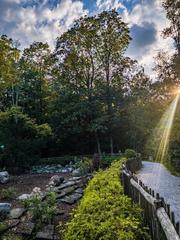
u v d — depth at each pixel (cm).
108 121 3344
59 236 595
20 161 1995
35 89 3425
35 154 2278
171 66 2156
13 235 610
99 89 3331
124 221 364
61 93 3319
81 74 3509
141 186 577
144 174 1609
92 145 3591
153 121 3666
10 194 980
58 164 2502
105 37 3444
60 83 3447
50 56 3534
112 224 355
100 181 674
